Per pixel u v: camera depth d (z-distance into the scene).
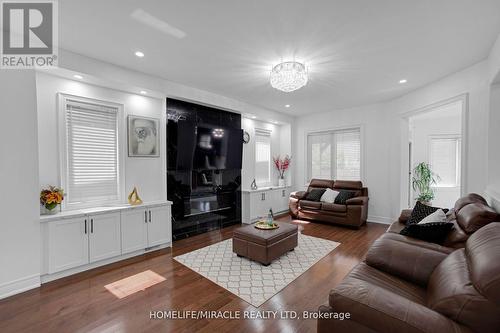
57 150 2.88
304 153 6.34
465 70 3.16
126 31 2.32
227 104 4.62
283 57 2.86
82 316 1.98
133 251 3.25
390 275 1.81
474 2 1.90
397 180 4.73
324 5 1.94
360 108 5.33
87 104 3.13
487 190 2.70
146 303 2.16
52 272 2.57
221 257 3.21
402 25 2.21
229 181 5.07
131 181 3.51
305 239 3.95
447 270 1.39
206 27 2.25
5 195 2.28
